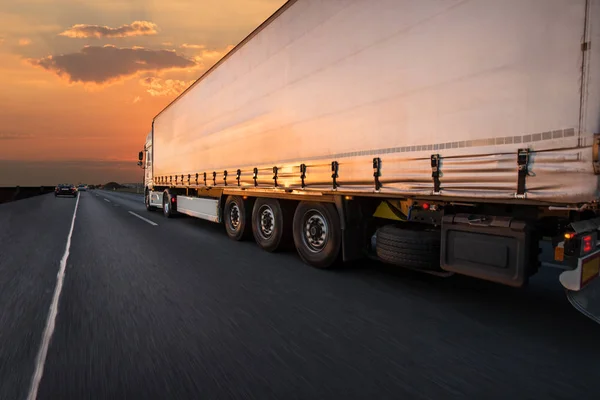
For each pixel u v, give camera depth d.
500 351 3.21
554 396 2.54
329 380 2.74
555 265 5.97
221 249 7.96
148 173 18.34
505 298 4.61
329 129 5.43
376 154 4.64
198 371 2.87
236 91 8.20
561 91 2.95
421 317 4.00
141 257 7.12
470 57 3.55
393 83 4.38
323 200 5.85
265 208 7.65
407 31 4.19
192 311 4.19
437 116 3.88
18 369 2.91
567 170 2.93
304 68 5.91
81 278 5.58
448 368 2.92
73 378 2.77
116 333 3.58
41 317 4.00
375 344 3.35
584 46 2.83
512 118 3.25
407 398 2.52
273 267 6.30
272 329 3.68
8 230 11.21
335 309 4.25
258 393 2.57
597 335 3.53
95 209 20.88
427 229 4.64
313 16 5.68
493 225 3.64
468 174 3.61
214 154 9.46
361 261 6.70
